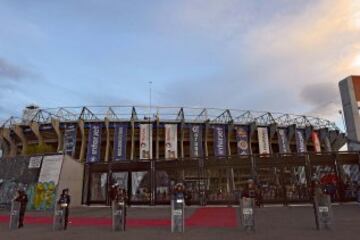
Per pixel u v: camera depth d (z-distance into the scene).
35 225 17.75
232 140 67.94
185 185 32.19
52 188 31.55
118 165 34.53
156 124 63.16
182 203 13.65
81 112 65.00
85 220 19.59
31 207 31.20
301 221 16.08
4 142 67.69
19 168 33.81
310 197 29.53
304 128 69.50
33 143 67.38
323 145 73.31
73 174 34.06
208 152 68.56
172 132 61.91
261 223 15.68
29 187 32.34
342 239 10.32
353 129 34.44
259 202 27.67
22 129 65.06
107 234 13.01
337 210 22.31
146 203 32.00
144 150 59.94
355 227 13.27
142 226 15.92
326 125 74.44
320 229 12.82
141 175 34.88
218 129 64.06
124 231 13.87
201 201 30.41
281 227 13.92
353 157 31.25
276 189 30.53
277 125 67.25
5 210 31.47
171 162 33.06
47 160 33.47
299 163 31.02
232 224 15.88
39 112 66.31
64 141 60.81
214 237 11.48
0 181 33.56
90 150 59.66
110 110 64.75
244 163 31.53
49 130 64.00
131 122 62.44
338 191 29.86
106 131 62.19
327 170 31.00
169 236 12.02
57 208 15.34
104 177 35.50
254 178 30.81
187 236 11.90
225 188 33.81
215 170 35.50
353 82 35.84
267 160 31.38
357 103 34.97
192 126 63.59
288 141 67.62
